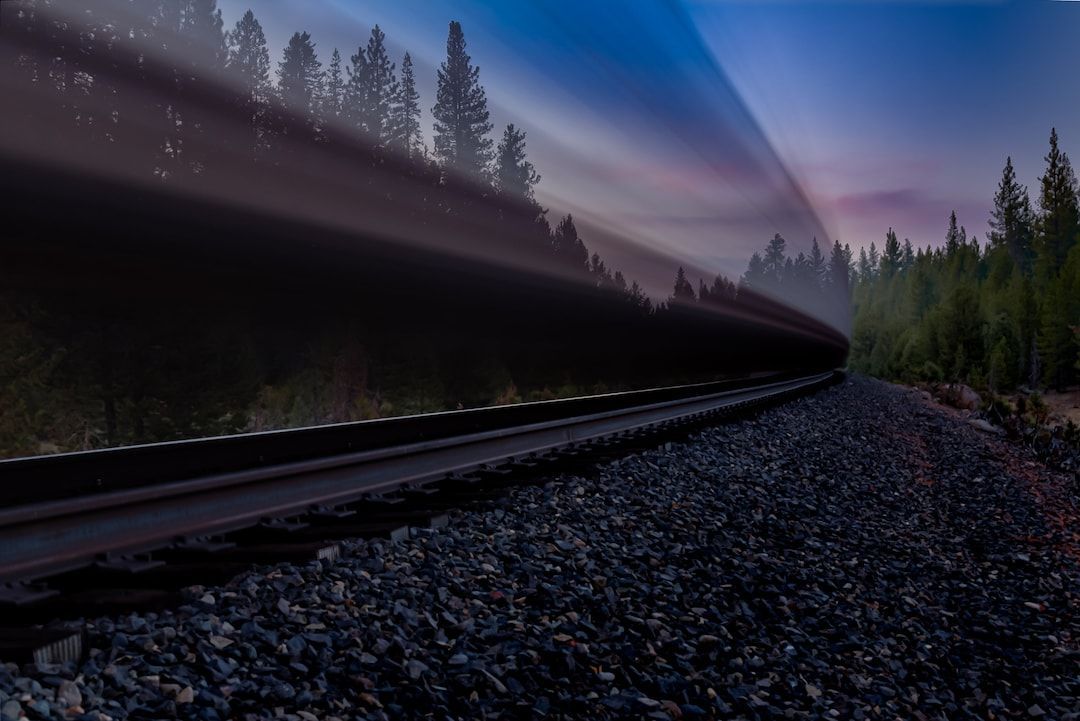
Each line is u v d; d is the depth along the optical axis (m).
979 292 97.06
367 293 35.53
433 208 38.06
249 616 3.71
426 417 8.05
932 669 5.35
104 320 26.81
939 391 42.19
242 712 2.90
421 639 3.80
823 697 4.36
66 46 27.47
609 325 36.25
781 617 5.51
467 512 6.06
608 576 5.26
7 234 26.14
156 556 4.43
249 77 33.03
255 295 32.03
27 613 3.46
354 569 4.51
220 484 4.90
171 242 30.08
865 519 9.77
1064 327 71.44
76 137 27.94
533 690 3.55
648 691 3.83
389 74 37.56
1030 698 5.29
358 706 3.11
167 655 3.14
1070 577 8.76
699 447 10.97
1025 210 158.12
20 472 4.34
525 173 39.41
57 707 2.58
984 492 13.45
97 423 26.12
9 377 24.91
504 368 36.69
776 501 9.17
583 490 7.35
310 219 34.50
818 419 18.62
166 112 30.47
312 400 32.03
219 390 27.59
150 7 29.41
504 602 4.49
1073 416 38.72
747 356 41.00
